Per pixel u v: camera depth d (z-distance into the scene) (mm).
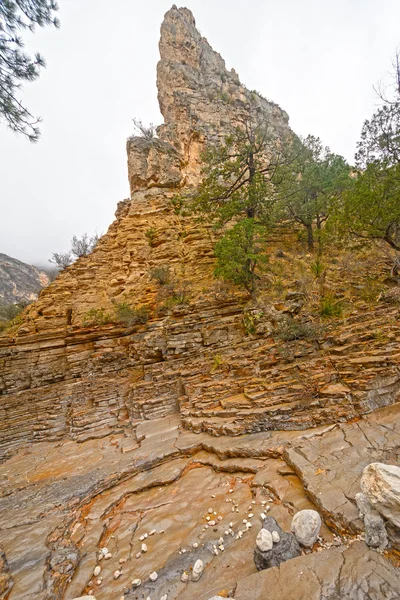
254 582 3373
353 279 14938
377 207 12188
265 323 12258
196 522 5133
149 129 28875
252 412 7980
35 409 13445
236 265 13805
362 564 3314
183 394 11438
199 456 7633
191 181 27172
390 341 8984
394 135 15758
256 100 36281
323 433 6746
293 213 20219
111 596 3844
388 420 6551
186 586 3740
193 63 36719
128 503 6312
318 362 9125
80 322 16922
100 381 13648
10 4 5469
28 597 3932
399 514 3432
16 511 6387
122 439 10164
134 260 19906
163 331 14008
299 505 4766
